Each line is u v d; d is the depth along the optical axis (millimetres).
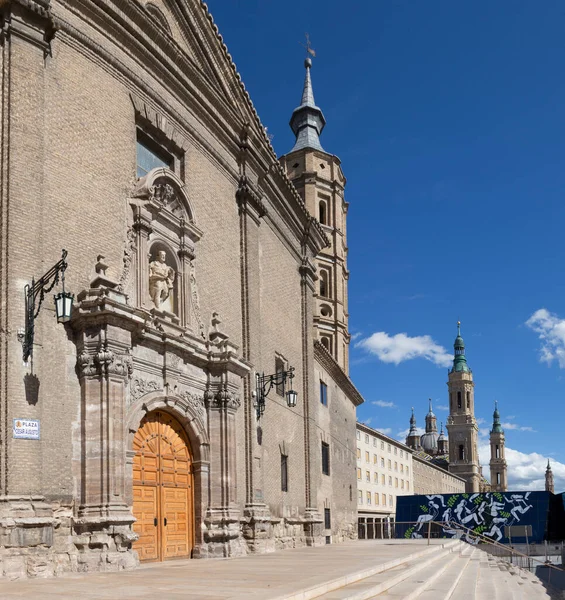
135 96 20016
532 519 56219
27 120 15766
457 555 28922
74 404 16203
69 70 17609
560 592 24938
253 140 26578
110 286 17562
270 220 29281
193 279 21688
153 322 19094
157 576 13922
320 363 39188
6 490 14031
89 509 15742
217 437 21359
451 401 178000
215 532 20312
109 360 16359
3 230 14977
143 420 18797
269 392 27438
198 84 23031
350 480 46656
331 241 54156
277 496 27422
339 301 53625
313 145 56469
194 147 23016
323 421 39719
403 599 12367
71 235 16984
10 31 15836
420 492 110125
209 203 23672
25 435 14516
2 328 14586
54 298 16047
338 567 15938
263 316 27922
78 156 17531
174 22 22922
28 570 13797
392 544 33125
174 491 19812
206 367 21562
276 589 11109
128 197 19219
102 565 15281
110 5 18875
